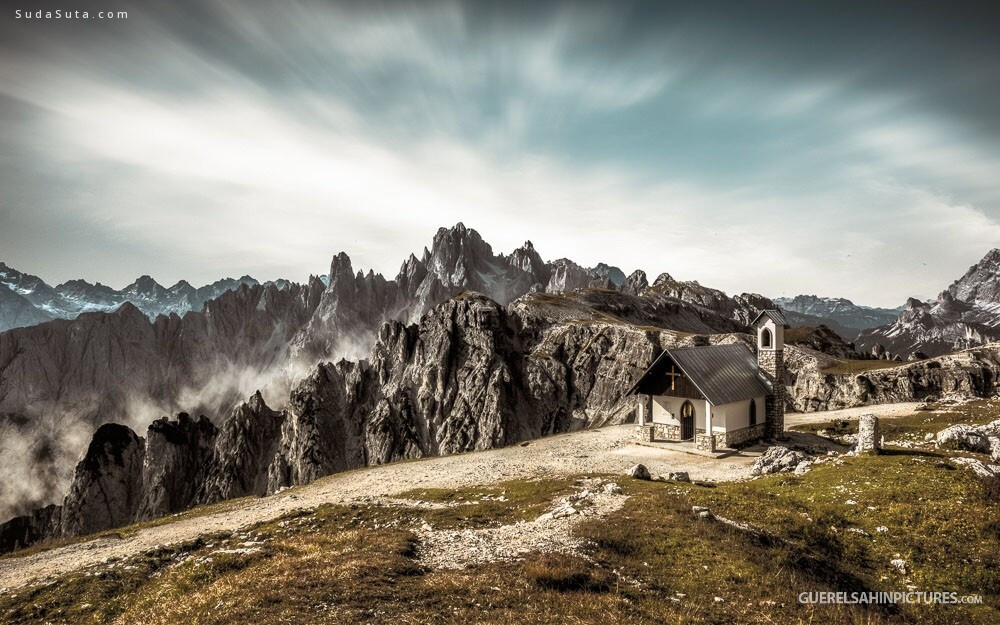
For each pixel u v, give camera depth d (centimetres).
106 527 16850
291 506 5050
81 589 3009
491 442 16475
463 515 3681
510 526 3077
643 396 6875
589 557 2389
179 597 2234
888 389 10400
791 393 11875
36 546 4591
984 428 4731
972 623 2091
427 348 19600
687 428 6569
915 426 6219
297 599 1888
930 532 2709
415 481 5588
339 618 1736
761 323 6900
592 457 6106
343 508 4359
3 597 3014
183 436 19088
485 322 19338
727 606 1977
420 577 2158
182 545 3772
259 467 18662
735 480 4625
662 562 2359
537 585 2047
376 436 17250
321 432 17912
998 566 2414
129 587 3006
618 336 18038
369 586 2000
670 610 1905
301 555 2612
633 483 3981
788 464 4616
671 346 16688
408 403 18212
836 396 10862
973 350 11212
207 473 18425
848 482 3528
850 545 2686
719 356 6800
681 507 2997
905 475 3472
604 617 1786
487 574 2136
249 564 2709
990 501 2981
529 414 17425
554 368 18112
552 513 3198
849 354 15688
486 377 17850
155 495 17425
